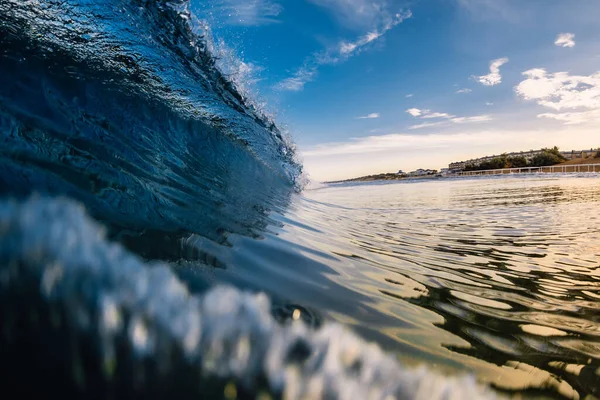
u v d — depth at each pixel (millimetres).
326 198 8273
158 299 644
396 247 2875
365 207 6367
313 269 1721
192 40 5164
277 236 2236
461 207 6223
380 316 1332
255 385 558
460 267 2363
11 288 555
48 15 3008
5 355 481
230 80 6156
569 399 976
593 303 1756
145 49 4172
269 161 6766
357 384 586
